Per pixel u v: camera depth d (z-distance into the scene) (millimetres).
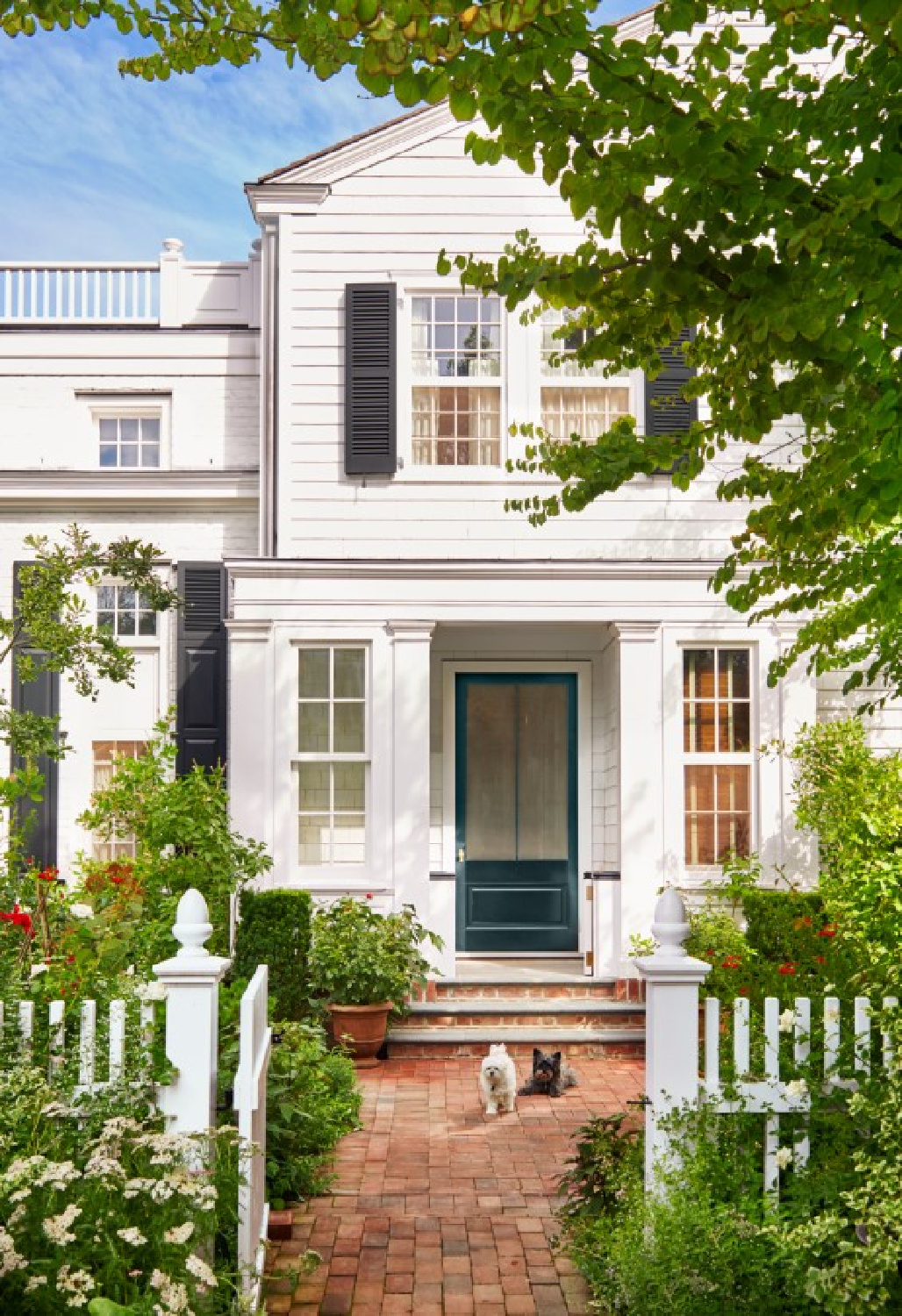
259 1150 4762
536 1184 6980
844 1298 4066
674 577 11422
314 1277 5582
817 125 3168
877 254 3088
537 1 2811
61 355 13086
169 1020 4539
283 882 11203
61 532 12719
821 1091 4828
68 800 12633
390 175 11742
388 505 11641
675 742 11367
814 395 3654
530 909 12648
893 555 4664
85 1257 3846
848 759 10477
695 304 3518
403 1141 7879
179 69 4348
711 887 11148
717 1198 4727
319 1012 10102
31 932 6605
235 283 13234
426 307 11812
